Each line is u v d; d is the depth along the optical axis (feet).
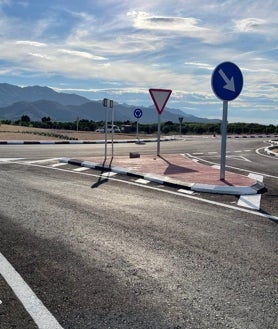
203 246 18.34
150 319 11.81
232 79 33.47
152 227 21.26
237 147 92.27
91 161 48.39
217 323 11.63
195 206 26.37
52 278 14.61
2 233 19.84
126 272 15.24
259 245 18.61
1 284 14.06
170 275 15.02
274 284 14.38
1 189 31.17
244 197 29.60
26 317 11.81
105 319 11.78
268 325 11.54
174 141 122.52
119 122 251.39
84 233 20.03
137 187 33.30
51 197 28.50
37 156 58.59
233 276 15.02
